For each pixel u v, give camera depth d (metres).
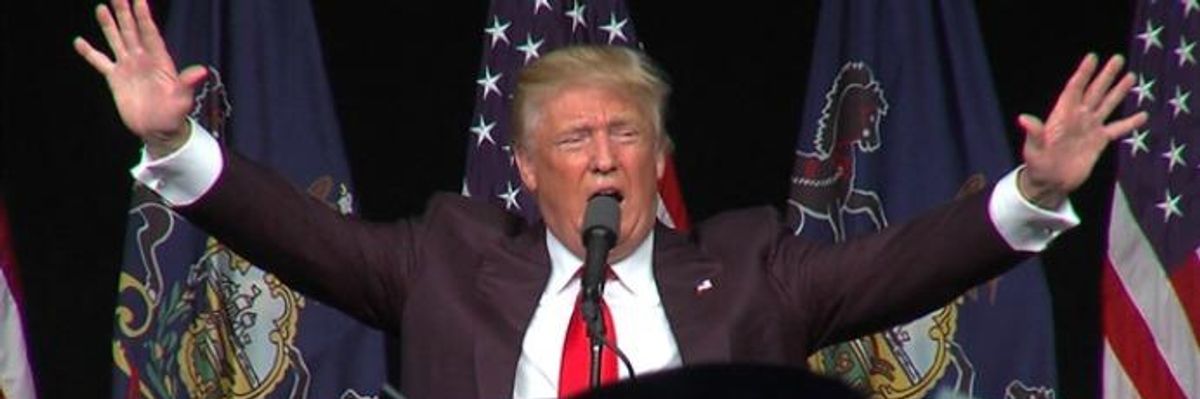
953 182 9.62
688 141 10.47
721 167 10.48
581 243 6.83
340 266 7.17
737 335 7.02
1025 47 10.47
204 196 7.04
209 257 9.45
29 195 10.39
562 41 9.59
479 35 10.43
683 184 10.48
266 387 9.44
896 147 9.65
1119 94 6.78
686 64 10.46
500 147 9.52
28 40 10.34
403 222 7.36
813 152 9.65
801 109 10.45
